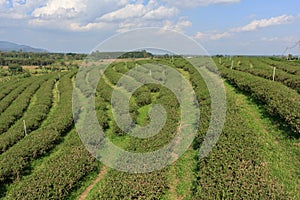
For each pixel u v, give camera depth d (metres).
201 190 12.25
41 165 19.25
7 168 17.05
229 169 12.87
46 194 13.98
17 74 93.50
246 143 15.12
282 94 21.27
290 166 14.14
